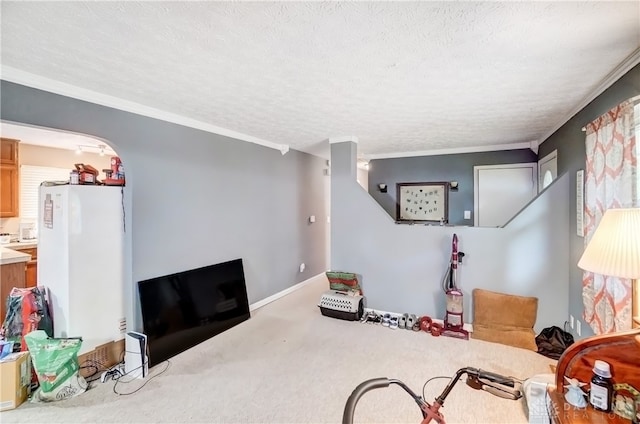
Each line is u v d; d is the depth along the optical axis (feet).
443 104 8.72
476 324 10.69
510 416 6.42
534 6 4.26
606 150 6.66
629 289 5.93
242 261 12.68
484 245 10.90
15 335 7.99
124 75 6.75
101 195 8.53
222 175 11.72
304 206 17.12
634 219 4.72
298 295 15.30
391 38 5.16
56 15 4.54
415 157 17.28
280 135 12.78
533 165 14.69
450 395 7.14
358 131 12.10
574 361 4.09
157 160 9.36
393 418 6.41
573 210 9.48
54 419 6.44
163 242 9.57
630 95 6.17
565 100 8.40
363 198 12.82
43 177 14.85
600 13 4.42
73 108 7.47
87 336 8.25
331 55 5.79
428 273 11.79
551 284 10.07
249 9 4.36
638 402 3.66
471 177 16.05
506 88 7.52
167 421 6.37
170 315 9.36
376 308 12.66
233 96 8.06
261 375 8.07
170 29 4.93
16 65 6.29
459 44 5.36
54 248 8.33
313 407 6.79
